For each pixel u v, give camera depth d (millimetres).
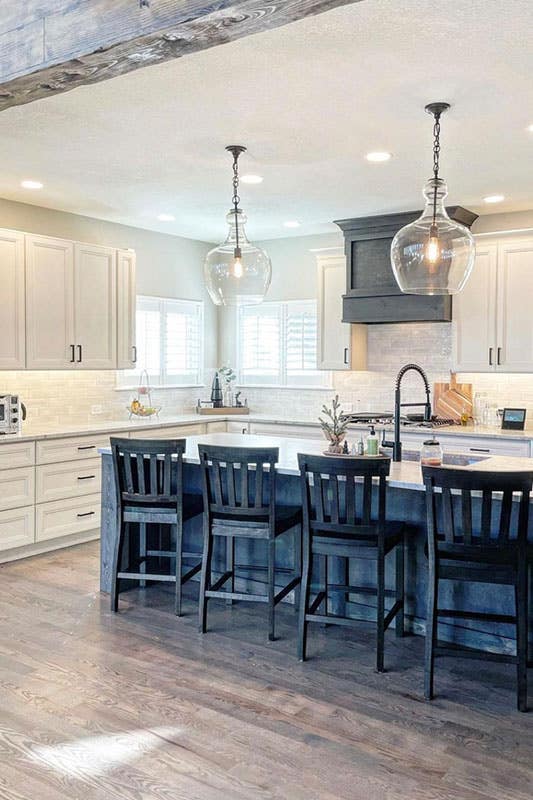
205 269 4188
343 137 3928
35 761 2506
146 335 6871
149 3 2008
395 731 2725
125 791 2332
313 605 3504
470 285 5715
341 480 3639
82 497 5500
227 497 4250
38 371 5875
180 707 2900
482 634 3482
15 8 2357
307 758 2531
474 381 6023
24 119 3650
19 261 5262
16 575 4699
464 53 2863
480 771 2457
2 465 4898
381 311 6012
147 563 4465
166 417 6820
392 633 3744
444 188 3449
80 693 3014
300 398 7129
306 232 6848
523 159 4348
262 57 2889
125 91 3256
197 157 4324
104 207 5766
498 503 3412
